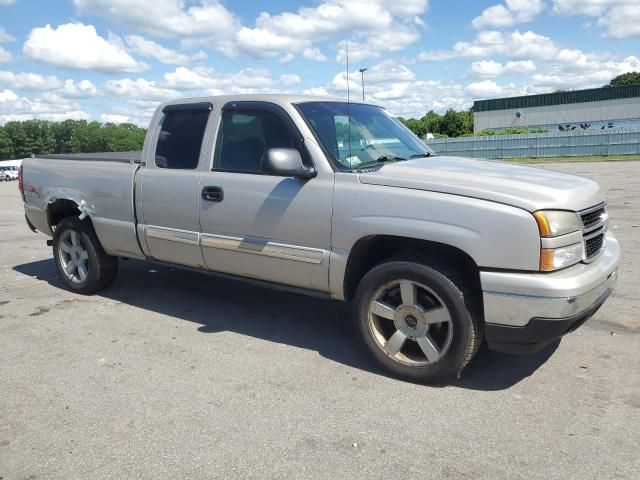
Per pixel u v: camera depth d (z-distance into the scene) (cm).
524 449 301
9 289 631
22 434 326
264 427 328
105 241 557
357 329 402
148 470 290
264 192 428
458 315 355
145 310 546
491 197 344
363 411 345
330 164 405
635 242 812
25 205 640
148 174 505
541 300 329
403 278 373
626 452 296
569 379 381
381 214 374
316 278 415
